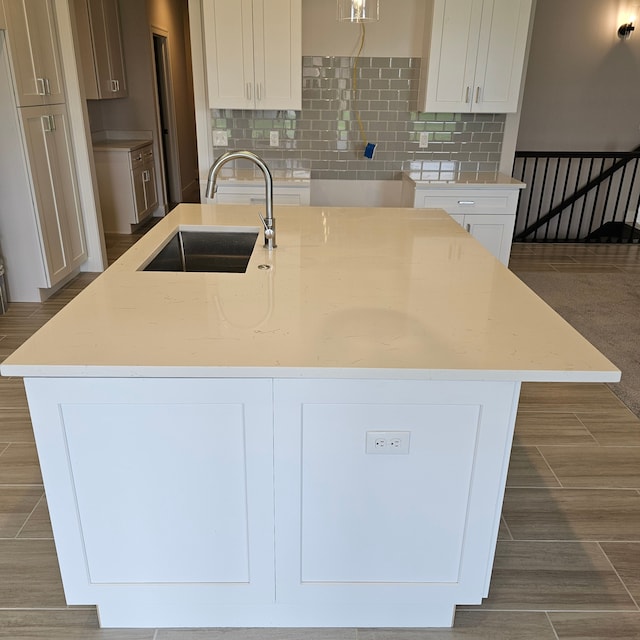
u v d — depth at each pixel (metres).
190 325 1.57
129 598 1.68
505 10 4.12
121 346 1.44
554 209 6.73
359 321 1.62
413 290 1.88
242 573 1.65
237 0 4.06
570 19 6.47
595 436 2.79
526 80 6.69
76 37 4.41
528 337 1.53
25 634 1.73
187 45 8.40
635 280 5.14
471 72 4.25
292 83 4.25
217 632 1.75
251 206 3.20
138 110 6.63
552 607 1.85
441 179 4.47
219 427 1.46
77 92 4.44
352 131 4.67
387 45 4.46
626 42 6.57
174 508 1.56
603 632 1.77
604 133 6.92
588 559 2.04
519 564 2.01
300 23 4.11
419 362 1.38
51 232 4.25
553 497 2.36
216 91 4.26
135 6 6.25
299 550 1.62
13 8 3.68
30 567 1.96
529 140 6.93
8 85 3.71
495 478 1.54
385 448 1.50
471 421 1.48
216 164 2.14
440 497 1.57
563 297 4.67
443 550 1.63
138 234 6.21
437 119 4.66
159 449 1.49
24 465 2.48
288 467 1.51
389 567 1.65
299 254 2.28
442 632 1.76
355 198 4.86
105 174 6.02
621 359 3.59
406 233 2.63
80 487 1.53
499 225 4.44
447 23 4.13
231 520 1.58
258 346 1.45
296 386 1.42
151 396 1.42
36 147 4.00
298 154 4.72
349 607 1.75
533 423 2.89
